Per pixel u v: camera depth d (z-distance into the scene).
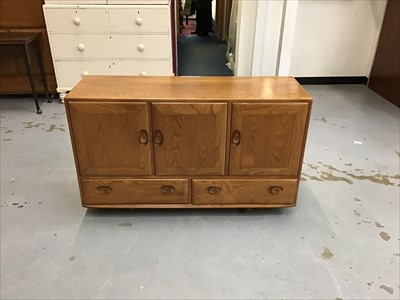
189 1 6.39
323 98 3.64
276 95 1.62
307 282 1.46
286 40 2.96
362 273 1.50
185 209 1.90
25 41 2.81
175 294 1.39
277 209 1.92
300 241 1.68
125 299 1.37
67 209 1.89
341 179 2.20
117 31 3.02
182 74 4.23
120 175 1.73
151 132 1.63
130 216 1.84
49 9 2.91
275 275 1.49
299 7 3.68
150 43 3.08
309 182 2.17
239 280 1.46
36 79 3.35
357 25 3.81
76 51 3.10
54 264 1.53
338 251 1.62
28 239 1.67
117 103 1.55
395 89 3.45
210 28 6.55
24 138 2.68
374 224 1.80
